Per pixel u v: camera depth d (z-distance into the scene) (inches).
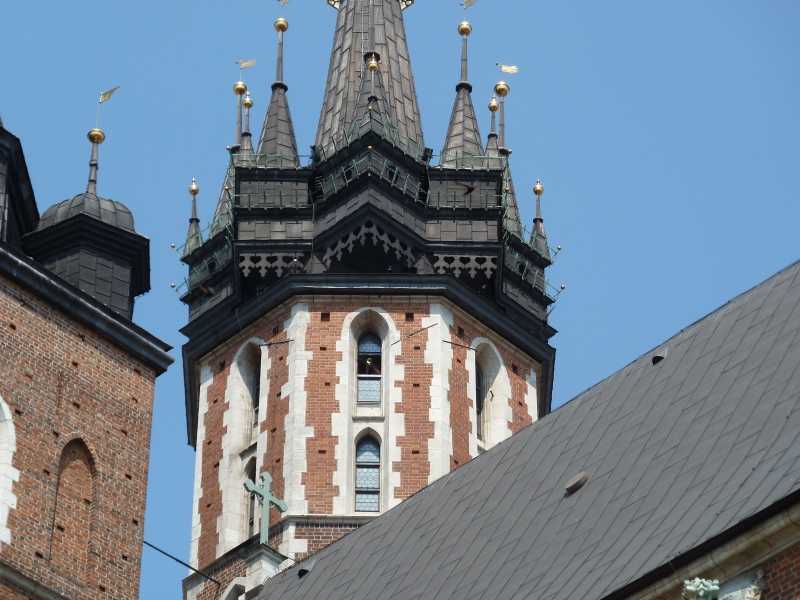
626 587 3117.6
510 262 5319.9
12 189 3804.1
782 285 3565.5
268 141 5393.7
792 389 3292.3
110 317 3777.1
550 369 5300.2
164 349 3843.5
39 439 3595.0
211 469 5103.3
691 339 3651.6
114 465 3681.1
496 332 5206.7
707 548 3034.0
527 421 5172.2
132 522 3661.4
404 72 5570.9
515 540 3535.9
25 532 3503.9
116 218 3858.3
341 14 5733.3
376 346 5108.3
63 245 3818.9
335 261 5187.0
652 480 3376.0
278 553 4217.5
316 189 5315.0
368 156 5226.4
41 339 3676.2
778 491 3058.6
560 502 3540.8
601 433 3627.0
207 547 4997.5
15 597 3440.0
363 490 4916.3
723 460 3267.7
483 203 5255.9
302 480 4899.1
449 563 3622.0
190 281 5339.6
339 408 4992.6
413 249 5196.9
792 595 2938.0
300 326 5093.5
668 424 3481.8
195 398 5319.9
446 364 5049.2
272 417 5029.5
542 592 3307.1
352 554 3924.7
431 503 3885.3
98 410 3705.7
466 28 5629.9
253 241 5211.6
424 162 5349.4
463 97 5531.5
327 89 5565.9
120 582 3592.5
